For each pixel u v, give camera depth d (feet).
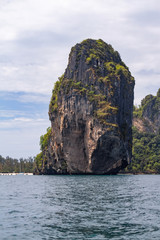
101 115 332.80
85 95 347.15
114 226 62.08
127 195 114.73
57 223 65.21
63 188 151.64
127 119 365.81
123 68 391.65
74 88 354.33
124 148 346.54
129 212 76.74
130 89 379.14
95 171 347.56
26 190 152.15
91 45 392.47
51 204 91.86
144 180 253.24
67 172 391.45
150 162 629.51
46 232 57.98
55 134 392.47
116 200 99.30
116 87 357.41
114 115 337.72
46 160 467.11
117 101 353.51
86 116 342.03
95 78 357.41
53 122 398.83
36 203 95.61
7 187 185.06
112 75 362.12
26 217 72.13
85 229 59.98
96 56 375.04
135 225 62.90
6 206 90.89
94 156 336.29
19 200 106.01
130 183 195.11
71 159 362.33
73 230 59.26
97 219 68.69
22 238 54.13
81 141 354.74
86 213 75.77
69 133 358.02
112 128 327.47
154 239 53.16
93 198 105.19
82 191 132.36
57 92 397.19
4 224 64.90
